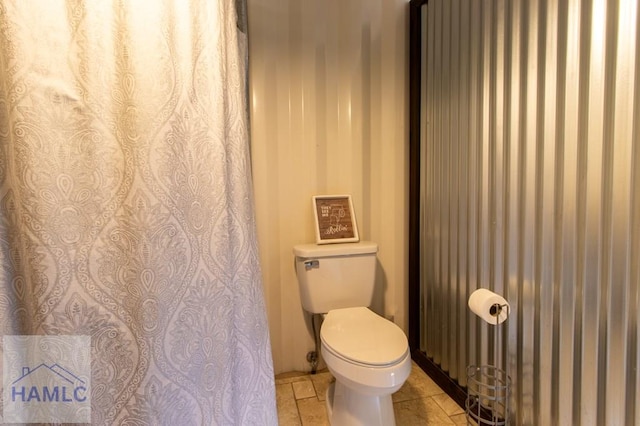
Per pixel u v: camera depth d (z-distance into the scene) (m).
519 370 1.18
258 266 1.07
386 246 1.88
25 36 0.73
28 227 0.74
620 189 0.84
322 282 1.54
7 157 0.72
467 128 1.41
